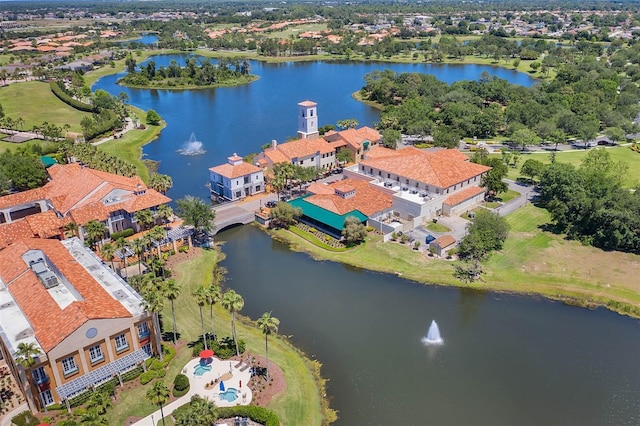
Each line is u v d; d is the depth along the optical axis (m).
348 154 172.88
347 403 76.19
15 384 77.38
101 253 102.06
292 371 81.31
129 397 74.31
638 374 83.31
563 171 134.62
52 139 196.38
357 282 108.25
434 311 98.62
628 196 122.50
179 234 120.12
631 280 106.62
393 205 134.75
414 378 81.50
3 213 128.38
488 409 75.81
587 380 81.88
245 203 144.88
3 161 152.38
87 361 74.38
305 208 132.88
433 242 116.75
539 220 133.75
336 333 91.88
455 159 150.38
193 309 97.06
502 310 99.00
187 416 61.88
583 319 96.38
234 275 111.19
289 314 97.31
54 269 90.81
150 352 82.56
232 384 77.25
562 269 111.00
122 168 153.12
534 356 86.88
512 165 175.38
